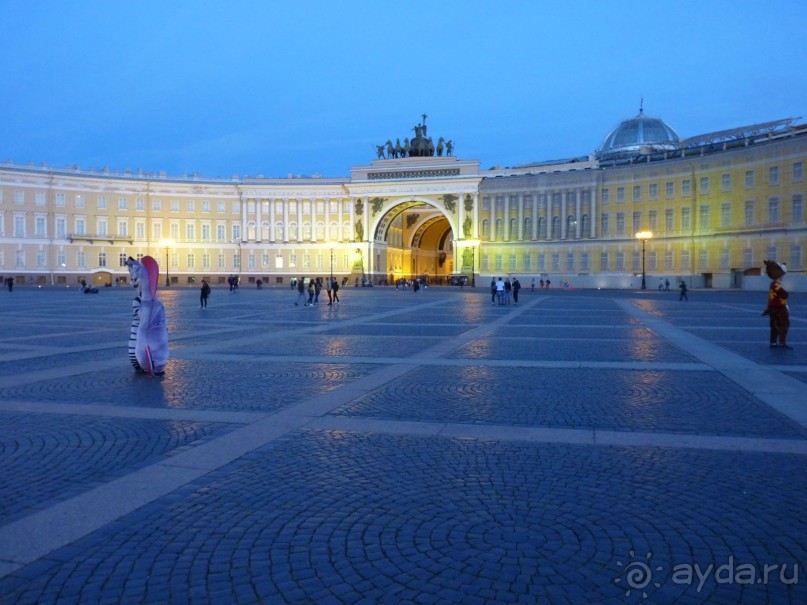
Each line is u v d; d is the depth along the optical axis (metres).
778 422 9.70
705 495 6.71
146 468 7.58
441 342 20.16
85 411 10.48
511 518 6.14
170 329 24.64
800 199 69.25
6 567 5.21
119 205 98.12
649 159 85.56
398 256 114.50
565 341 20.36
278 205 104.12
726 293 65.44
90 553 5.46
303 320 29.31
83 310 36.22
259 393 11.93
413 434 9.07
